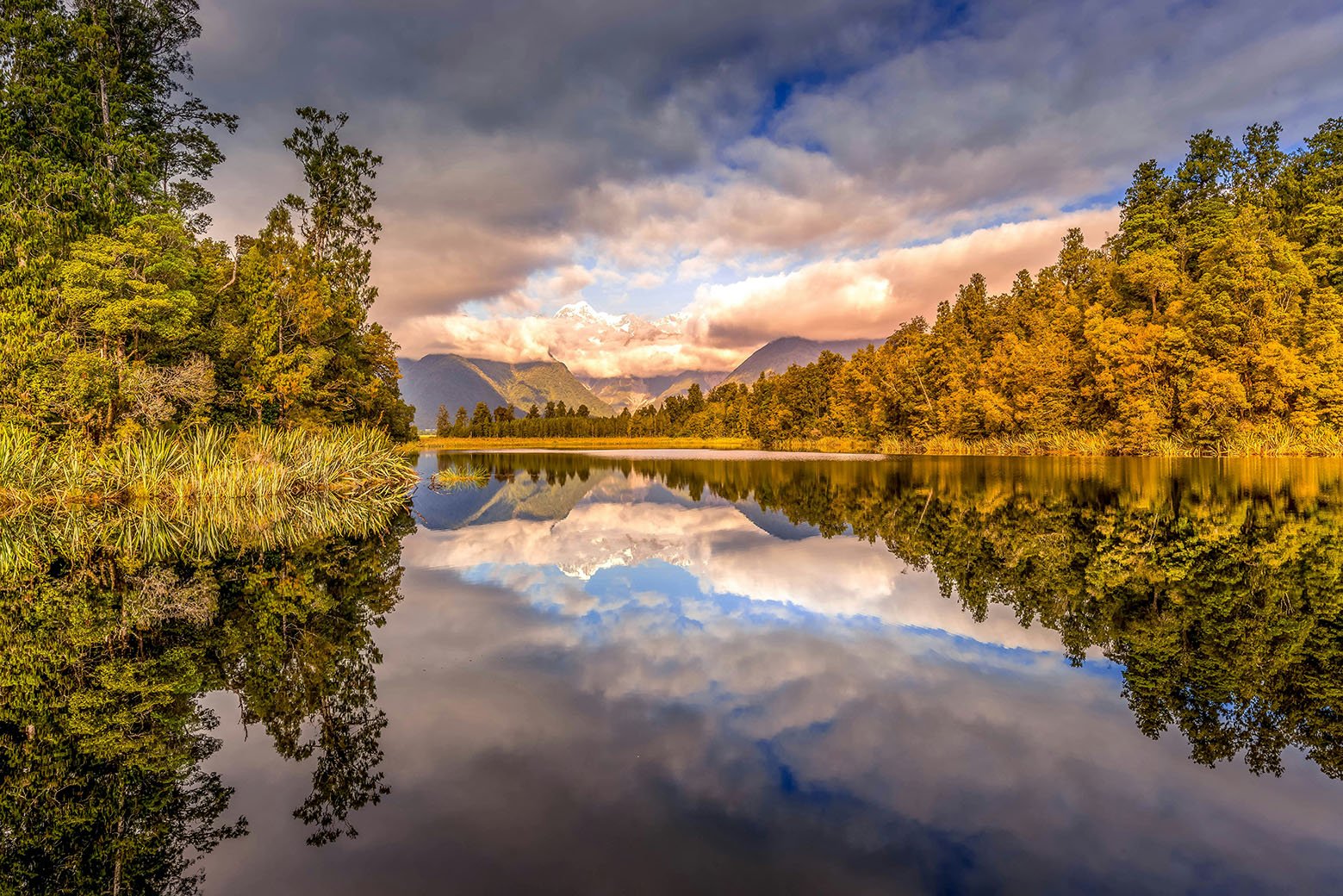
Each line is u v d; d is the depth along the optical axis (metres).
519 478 46.31
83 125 30.36
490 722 6.76
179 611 11.31
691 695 7.42
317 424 35.00
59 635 10.11
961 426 63.72
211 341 32.44
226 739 6.62
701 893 4.09
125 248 26.20
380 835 4.80
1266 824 4.85
